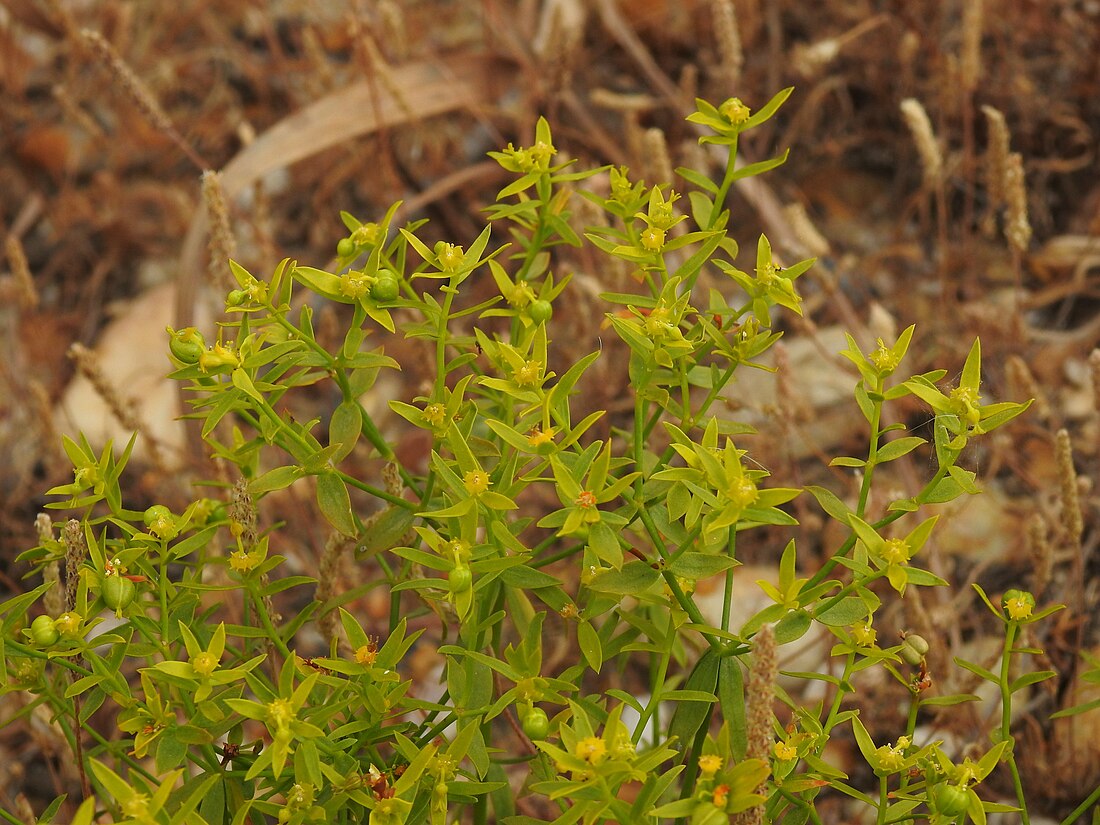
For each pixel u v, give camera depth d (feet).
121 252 2.75
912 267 2.48
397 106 2.42
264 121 2.93
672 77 2.85
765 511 1.48
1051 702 1.91
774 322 2.40
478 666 1.57
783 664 1.95
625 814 1.46
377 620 2.06
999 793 1.88
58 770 1.98
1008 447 2.08
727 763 1.54
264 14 2.87
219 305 2.47
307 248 2.70
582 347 2.10
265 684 1.54
